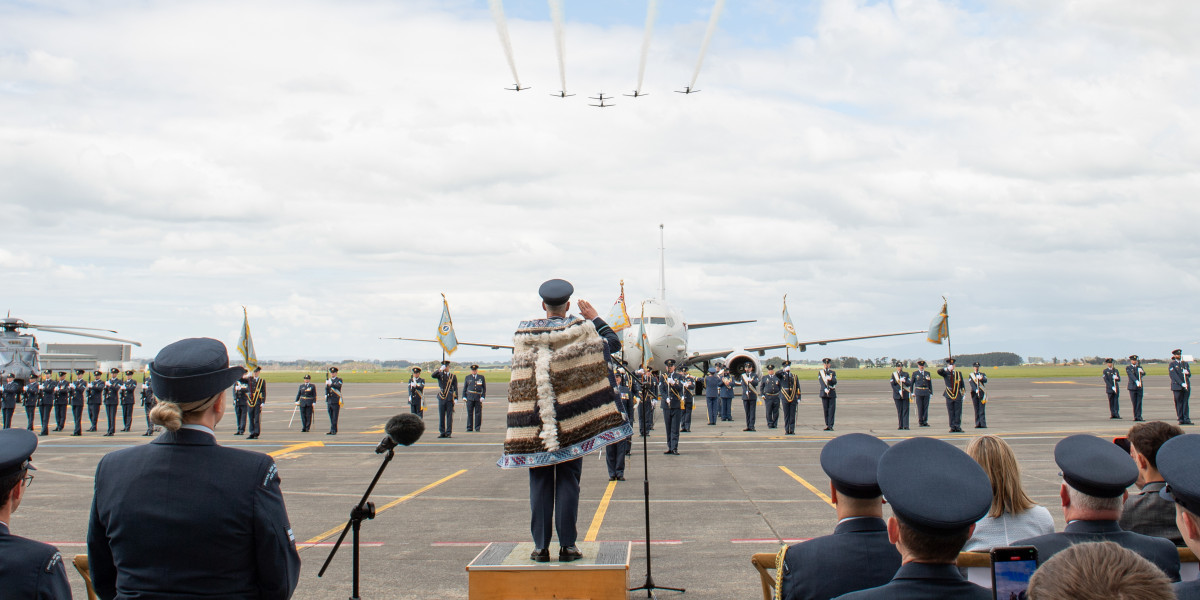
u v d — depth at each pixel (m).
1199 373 98.00
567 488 6.25
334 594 8.32
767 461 19.78
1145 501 5.45
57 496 15.26
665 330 32.34
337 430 30.66
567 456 6.02
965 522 2.81
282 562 3.82
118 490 3.71
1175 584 3.20
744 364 40.28
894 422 31.83
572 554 6.20
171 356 3.77
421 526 12.09
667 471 17.98
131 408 32.97
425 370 135.38
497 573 6.02
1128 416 32.22
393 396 59.41
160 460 3.72
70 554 10.51
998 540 5.10
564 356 6.21
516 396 6.25
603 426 6.22
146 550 3.61
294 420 36.72
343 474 18.23
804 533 11.21
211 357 3.81
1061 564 2.16
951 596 2.90
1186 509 2.92
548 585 5.99
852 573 3.87
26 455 3.71
